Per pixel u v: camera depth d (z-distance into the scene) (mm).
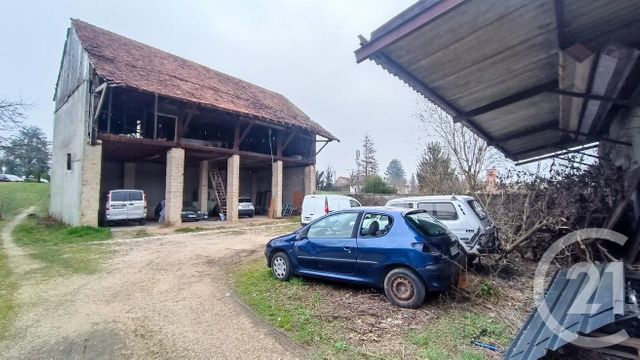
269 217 20938
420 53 4871
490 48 4766
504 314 4484
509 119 8102
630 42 4543
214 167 23297
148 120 18969
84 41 15602
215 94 18766
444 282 4719
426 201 7402
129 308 5141
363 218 5551
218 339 4023
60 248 10469
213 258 8852
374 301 5062
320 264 5727
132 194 16078
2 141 21797
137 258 8898
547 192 6973
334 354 3564
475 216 6859
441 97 6430
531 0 3764
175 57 21312
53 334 4273
